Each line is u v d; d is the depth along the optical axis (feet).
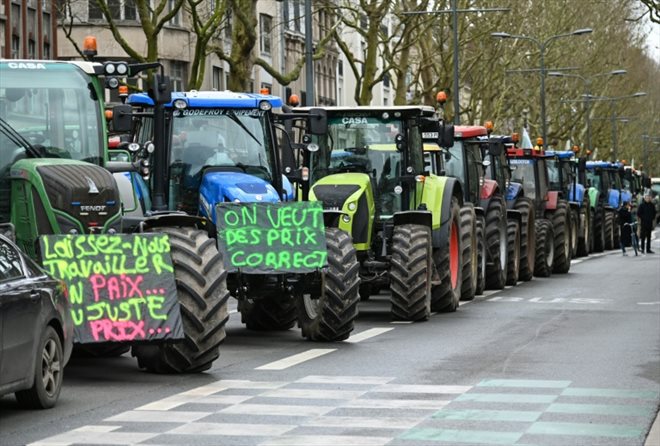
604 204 247.50
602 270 171.94
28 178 64.44
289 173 86.33
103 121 68.13
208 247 66.23
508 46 309.63
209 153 81.00
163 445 45.98
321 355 73.46
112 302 62.85
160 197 78.07
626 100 480.23
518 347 77.25
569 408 53.93
